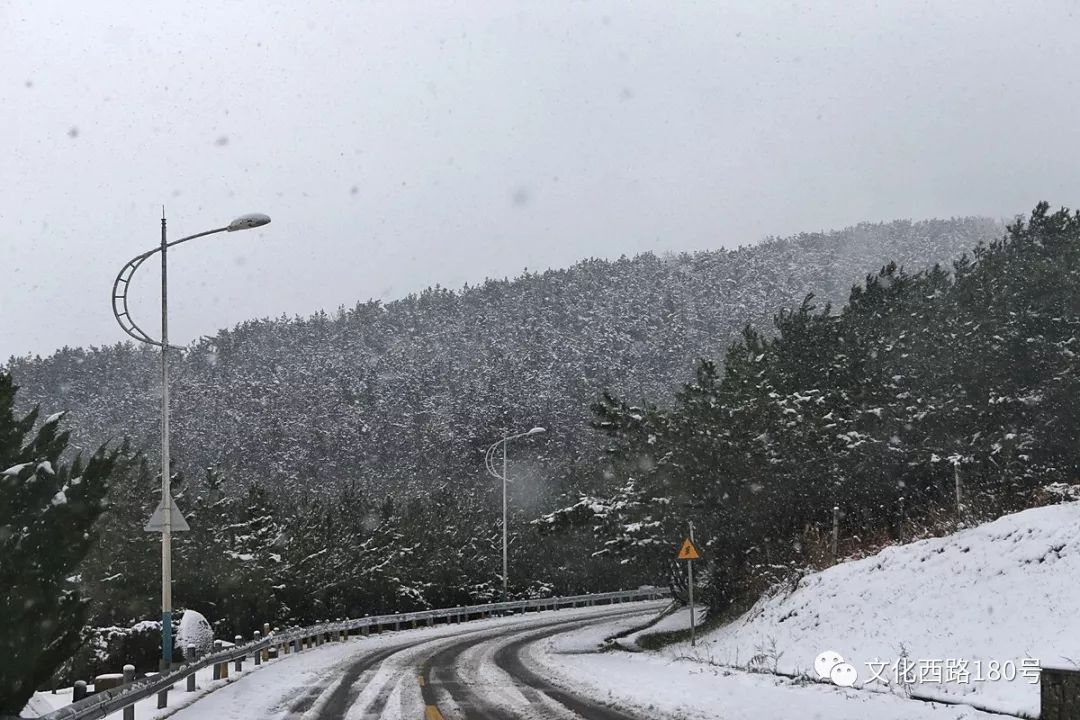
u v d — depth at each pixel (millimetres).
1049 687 12281
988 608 17391
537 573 58312
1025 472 28078
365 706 16812
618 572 60719
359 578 43688
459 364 185250
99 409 156375
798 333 36094
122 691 14258
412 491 91250
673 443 31828
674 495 31391
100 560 27844
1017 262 35000
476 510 60281
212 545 34031
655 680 19578
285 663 26812
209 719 15328
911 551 21750
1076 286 31844
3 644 12297
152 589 30016
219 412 143750
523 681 20781
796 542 29719
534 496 83750
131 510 31000
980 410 30641
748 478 30594
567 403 132000
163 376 21562
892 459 30453
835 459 30500
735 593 31578
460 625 46250
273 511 43562
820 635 20609
